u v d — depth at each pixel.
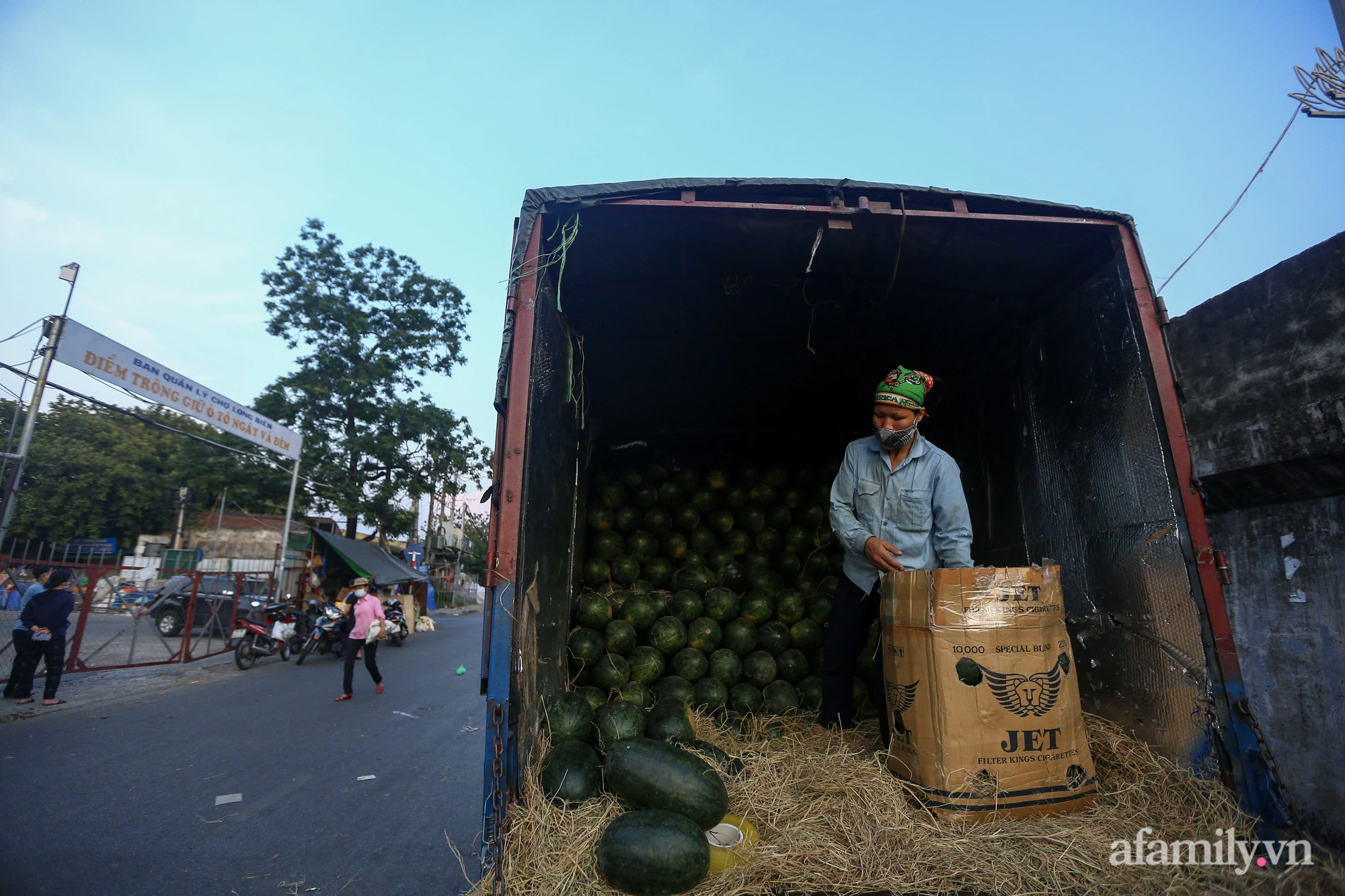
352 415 29.36
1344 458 3.15
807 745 3.43
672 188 3.08
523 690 2.64
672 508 5.33
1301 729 3.37
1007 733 2.57
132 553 28.95
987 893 2.17
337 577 23.27
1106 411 3.39
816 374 5.11
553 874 2.24
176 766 5.97
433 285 30.88
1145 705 3.05
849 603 3.67
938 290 3.99
